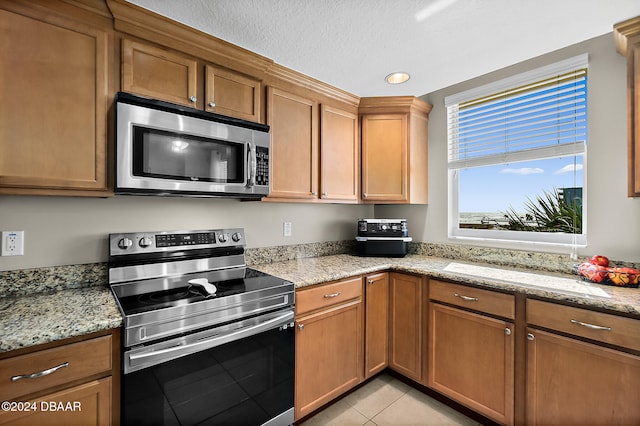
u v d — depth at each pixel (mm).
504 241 2123
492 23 1469
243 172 1660
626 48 1511
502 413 1604
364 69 1931
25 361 914
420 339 1972
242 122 1660
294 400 1613
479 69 1935
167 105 1384
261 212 2143
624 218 1657
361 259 2324
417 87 2203
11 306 1181
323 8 1358
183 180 1446
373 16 1416
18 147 1136
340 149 2271
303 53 1741
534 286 1515
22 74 1143
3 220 1320
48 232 1416
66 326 986
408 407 1893
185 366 1209
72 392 989
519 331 1552
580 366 1364
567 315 1397
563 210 1948
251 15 1407
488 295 1658
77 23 1249
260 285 1522
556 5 1339
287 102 1959
